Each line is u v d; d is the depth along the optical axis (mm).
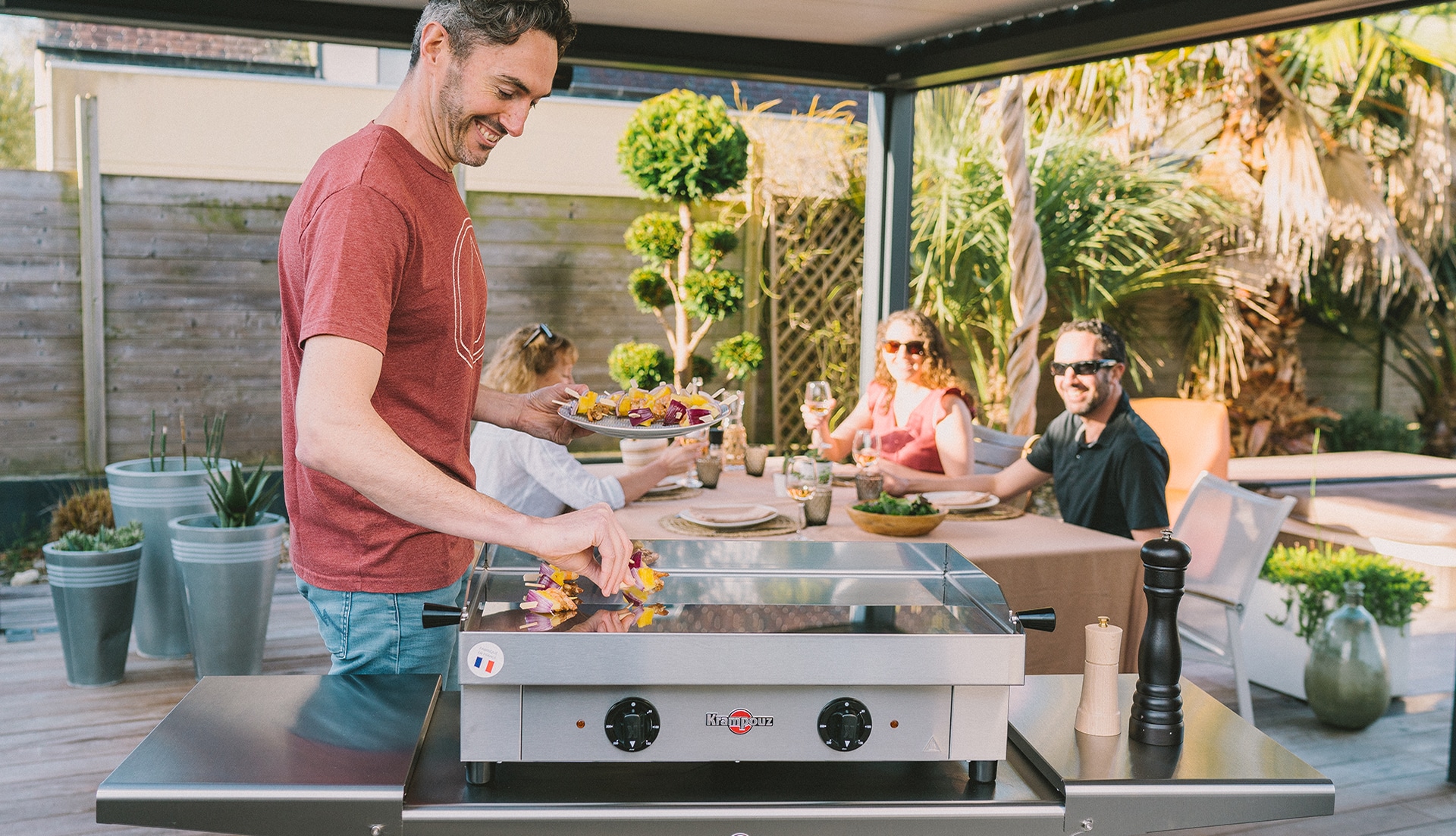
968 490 3375
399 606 1479
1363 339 7582
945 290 6422
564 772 1297
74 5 3332
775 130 6441
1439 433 7555
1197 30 3203
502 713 1198
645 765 1322
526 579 1412
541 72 1327
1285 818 1303
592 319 6324
